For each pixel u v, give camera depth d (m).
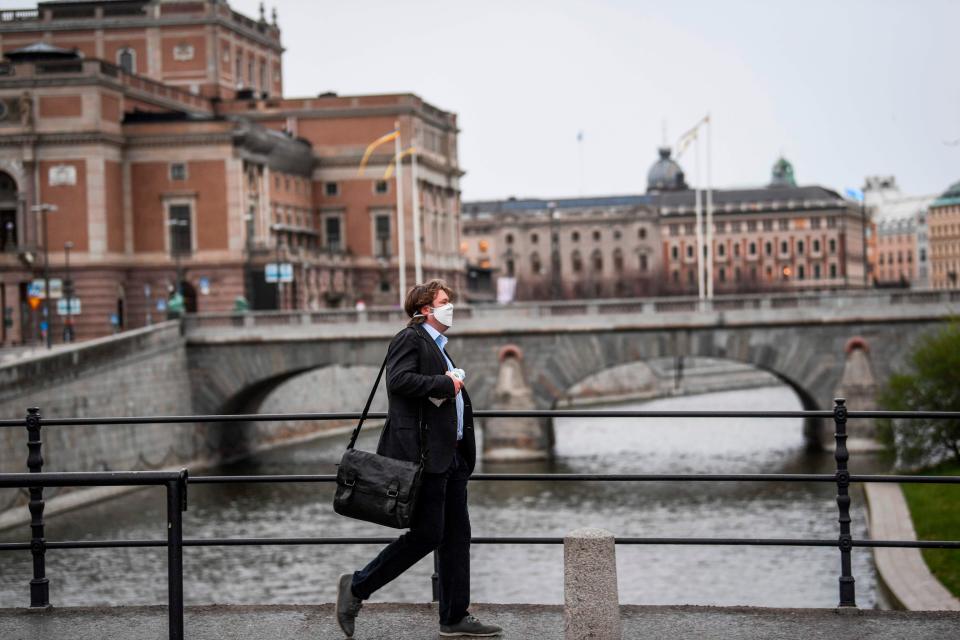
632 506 72.81
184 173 125.94
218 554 60.78
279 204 139.75
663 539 16.84
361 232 151.50
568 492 78.50
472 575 55.31
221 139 125.31
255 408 106.62
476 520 69.06
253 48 163.25
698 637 15.55
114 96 123.88
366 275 151.50
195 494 79.25
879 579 49.97
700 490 78.06
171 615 13.89
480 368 97.62
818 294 95.81
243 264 125.69
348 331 97.25
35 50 122.56
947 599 44.00
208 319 98.19
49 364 77.12
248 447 104.50
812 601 49.28
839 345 95.38
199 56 151.62
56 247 120.50
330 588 53.50
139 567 57.84
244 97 155.38
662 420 125.81
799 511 69.44
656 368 179.62
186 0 151.50
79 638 15.91
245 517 70.25
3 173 122.00
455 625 15.54
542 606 16.94
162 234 125.94
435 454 14.80
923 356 72.94
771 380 183.12
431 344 15.09
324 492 79.25
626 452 98.69
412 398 14.83
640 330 96.31
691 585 52.88
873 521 58.28
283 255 126.38
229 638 15.76
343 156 151.00
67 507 74.94
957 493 62.62
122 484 13.70
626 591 52.06
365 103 151.25
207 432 97.50
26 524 69.69
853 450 93.75
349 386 125.56
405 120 151.25
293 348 97.81
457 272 171.50
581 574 13.80
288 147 141.12
